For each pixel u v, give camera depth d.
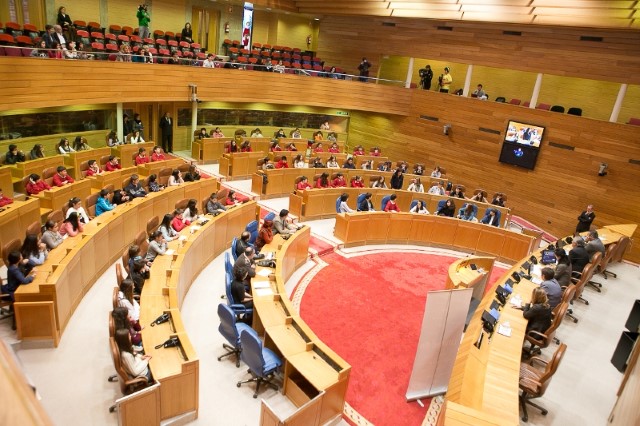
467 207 14.16
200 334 7.88
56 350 6.83
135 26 18.77
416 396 7.14
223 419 6.11
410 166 20.98
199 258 9.82
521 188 17.45
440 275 11.77
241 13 22.03
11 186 11.09
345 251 12.56
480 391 5.79
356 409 6.78
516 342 6.95
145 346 6.09
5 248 7.50
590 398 7.35
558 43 16.22
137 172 13.74
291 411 6.37
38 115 14.34
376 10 19.45
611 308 10.67
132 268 7.69
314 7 21.47
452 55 19.16
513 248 13.19
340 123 23.08
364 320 9.22
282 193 15.98
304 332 6.83
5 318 7.20
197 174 13.73
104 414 5.80
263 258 9.24
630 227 13.73
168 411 5.76
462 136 18.98
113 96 14.64
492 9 16.08
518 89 20.27
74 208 9.54
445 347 7.03
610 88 17.83
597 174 15.55
